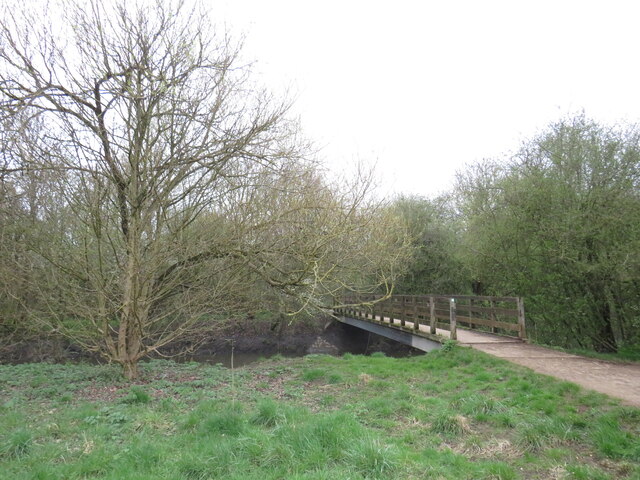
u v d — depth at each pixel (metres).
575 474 3.95
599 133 12.60
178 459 4.15
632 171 11.70
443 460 4.25
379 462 3.90
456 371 8.73
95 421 5.46
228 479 3.70
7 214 8.62
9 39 7.11
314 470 3.80
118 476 3.77
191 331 9.38
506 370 8.10
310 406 6.42
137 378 8.53
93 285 7.98
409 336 14.03
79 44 7.41
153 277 8.55
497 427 5.31
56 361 14.38
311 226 8.82
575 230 11.80
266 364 10.95
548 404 5.94
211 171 8.80
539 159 14.19
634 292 11.38
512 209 13.95
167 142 8.19
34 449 4.50
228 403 6.20
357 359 10.83
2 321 11.71
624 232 11.17
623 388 6.60
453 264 22.88
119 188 8.08
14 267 8.90
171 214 9.11
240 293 9.80
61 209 8.66
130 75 7.48
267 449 4.20
